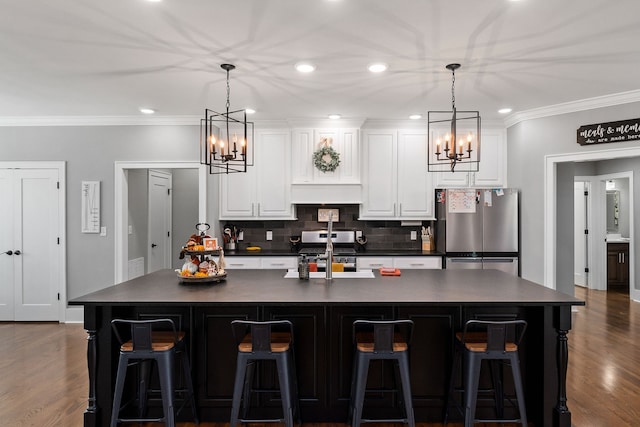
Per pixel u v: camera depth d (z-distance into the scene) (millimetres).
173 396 2447
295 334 2758
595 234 7035
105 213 4945
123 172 4945
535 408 2721
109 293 2660
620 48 2850
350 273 3422
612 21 2457
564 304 2410
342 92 3887
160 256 6359
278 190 5215
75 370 3541
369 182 5215
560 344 2559
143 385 2748
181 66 3199
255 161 5219
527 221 4781
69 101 4188
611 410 2828
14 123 4922
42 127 4949
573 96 4051
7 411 2822
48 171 4973
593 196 7051
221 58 3035
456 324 2768
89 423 2562
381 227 5547
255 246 5543
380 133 5219
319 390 2758
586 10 2326
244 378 2434
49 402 2953
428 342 2775
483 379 2805
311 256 4902
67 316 4988
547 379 2607
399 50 2891
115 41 2756
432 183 5227
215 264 3105
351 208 5531
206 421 2783
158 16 2410
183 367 2734
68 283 4980
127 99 4121
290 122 5035
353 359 2707
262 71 3305
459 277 3242
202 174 4918
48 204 4980
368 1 2236
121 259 4934
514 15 2389
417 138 5223
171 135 4918
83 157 4961
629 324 4918
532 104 4355
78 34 2645
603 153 4148
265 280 3115
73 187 4965
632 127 3932
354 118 4977
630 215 6312
